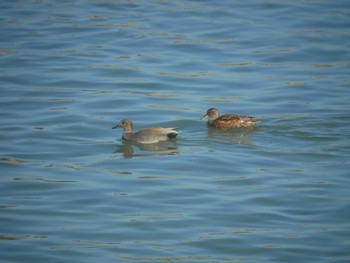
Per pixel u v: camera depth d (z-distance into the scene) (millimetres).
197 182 20391
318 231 17672
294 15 35156
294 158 21906
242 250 16875
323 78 28688
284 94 27141
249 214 18531
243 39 32375
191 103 26453
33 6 36469
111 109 25844
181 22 34344
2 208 18781
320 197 19406
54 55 30594
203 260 16438
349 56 30688
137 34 32812
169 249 16891
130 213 18609
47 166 21406
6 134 23578
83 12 35656
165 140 23266
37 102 26266
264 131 24000
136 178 20609
